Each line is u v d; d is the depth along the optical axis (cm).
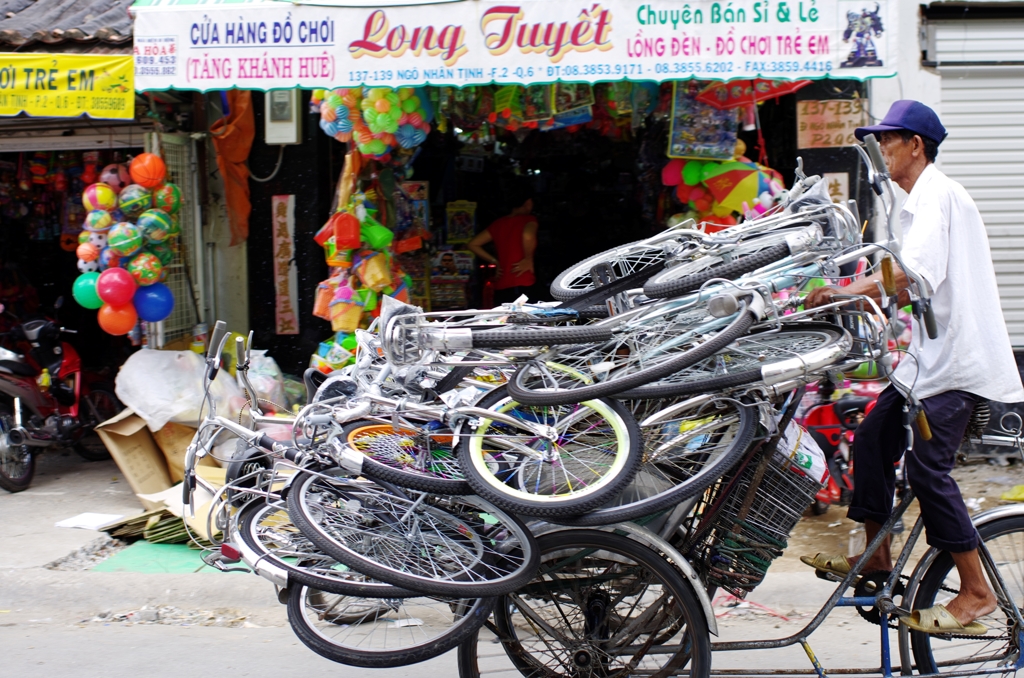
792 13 483
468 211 773
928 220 294
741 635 392
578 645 293
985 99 636
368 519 280
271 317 706
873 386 542
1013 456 621
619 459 265
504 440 276
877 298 292
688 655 290
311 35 507
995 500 554
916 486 302
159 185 590
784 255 285
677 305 283
